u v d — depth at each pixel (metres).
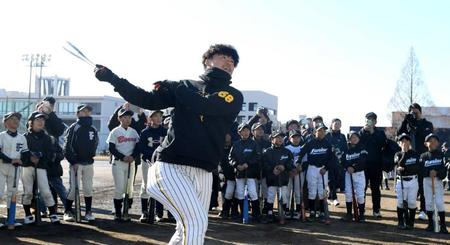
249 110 59.38
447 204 11.95
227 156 9.02
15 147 7.34
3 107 57.94
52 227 7.40
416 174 8.14
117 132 8.12
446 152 17.14
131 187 8.32
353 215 9.24
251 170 8.70
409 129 9.38
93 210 9.35
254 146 8.77
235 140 9.59
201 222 3.14
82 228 7.40
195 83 3.37
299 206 9.31
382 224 8.55
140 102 3.31
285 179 8.72
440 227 7.84
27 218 7.58
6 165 7.32
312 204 9.08
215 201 9.88
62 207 9.73
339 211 10.10
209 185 3.44
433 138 7.98
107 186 14.09
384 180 15.98
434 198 7.87
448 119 42.31
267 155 8.73
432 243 6.93
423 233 7.71
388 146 9.43
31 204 7.71
